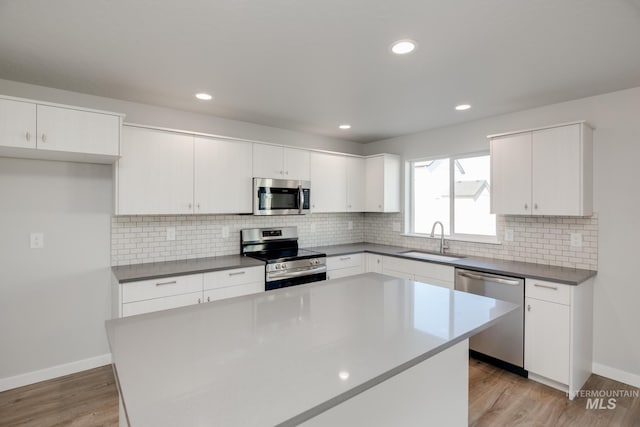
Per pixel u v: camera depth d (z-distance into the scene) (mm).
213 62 2199
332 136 4457
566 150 2695
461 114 3381
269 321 1510
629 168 2631
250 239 3766
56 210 2764
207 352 1185
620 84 2547
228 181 3301
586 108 2840
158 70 2318
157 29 1792
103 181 2957
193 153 3088
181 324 1471
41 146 2213
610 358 2717
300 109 3225
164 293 2678
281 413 826
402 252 3934
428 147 4109
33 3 1552
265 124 3805
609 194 2719
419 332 1383
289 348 1220
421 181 4348
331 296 1934
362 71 2338
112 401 2426
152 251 3178
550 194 2777
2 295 2576
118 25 1751
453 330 1407
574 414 2271
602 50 2014
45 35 1852
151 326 1446
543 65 2229
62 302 2795
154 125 3125
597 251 2777
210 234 3523
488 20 1700
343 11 1630
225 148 3283
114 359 1123
